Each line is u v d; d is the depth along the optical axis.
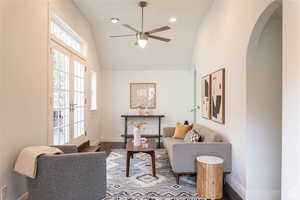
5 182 1.99
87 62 4.75
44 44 2.72
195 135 3.73
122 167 3.71
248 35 2.39
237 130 2.70
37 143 2.57
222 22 3.26
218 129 3.49
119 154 4.67
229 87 2.97
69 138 3.78
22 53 2.24
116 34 5.24
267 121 2.43
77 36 4.10
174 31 5.12
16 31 2.14
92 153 2.05
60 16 3.22
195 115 5.80
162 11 4.11
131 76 6.35
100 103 6.19
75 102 4.11
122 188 2.82
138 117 6.26
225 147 2.89
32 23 2.44
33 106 2.47
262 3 2.06
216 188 2.52
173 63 6.17
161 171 3.50
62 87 3.47
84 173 2.00
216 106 3.53
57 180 1.92
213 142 3.00
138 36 3.67
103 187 2.10
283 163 1.61
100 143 5.93
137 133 3.56
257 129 2.43
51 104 2.96
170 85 6.34
